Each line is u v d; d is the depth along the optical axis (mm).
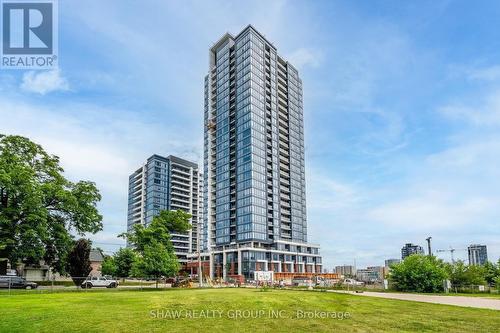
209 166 146375
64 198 42156
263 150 133375
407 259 49250
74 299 22219
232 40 150375
